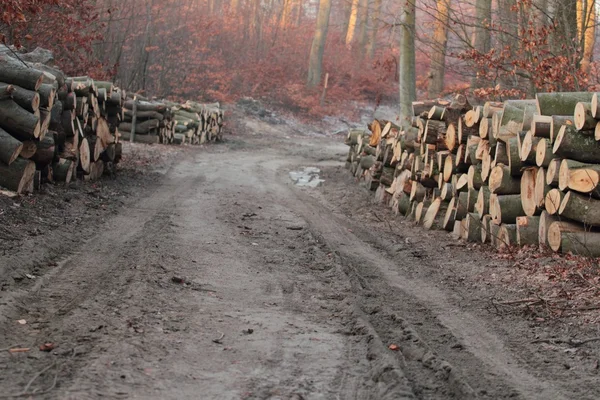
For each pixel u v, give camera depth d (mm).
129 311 6312
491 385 4965
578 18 18047
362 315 6691
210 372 4949
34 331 5527
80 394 4281
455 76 29750
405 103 22391
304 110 48156
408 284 8383
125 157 21516
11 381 4438
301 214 14109
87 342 5328
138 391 4461
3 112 10469
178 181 18297
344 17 65250
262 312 6738
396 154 15695
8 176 10789
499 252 10141
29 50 19266
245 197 16156
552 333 6305
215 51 47656
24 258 7699
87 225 10516
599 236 8836
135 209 12852
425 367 5309
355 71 54188
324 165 26906
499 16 18188
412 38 22266
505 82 17688
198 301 6941
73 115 13414
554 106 9180
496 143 10570
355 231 12461
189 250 9477
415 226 13367
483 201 11000
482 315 6938
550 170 9016
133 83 39156
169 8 44250
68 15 21750
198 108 31938
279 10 60969
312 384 4828
